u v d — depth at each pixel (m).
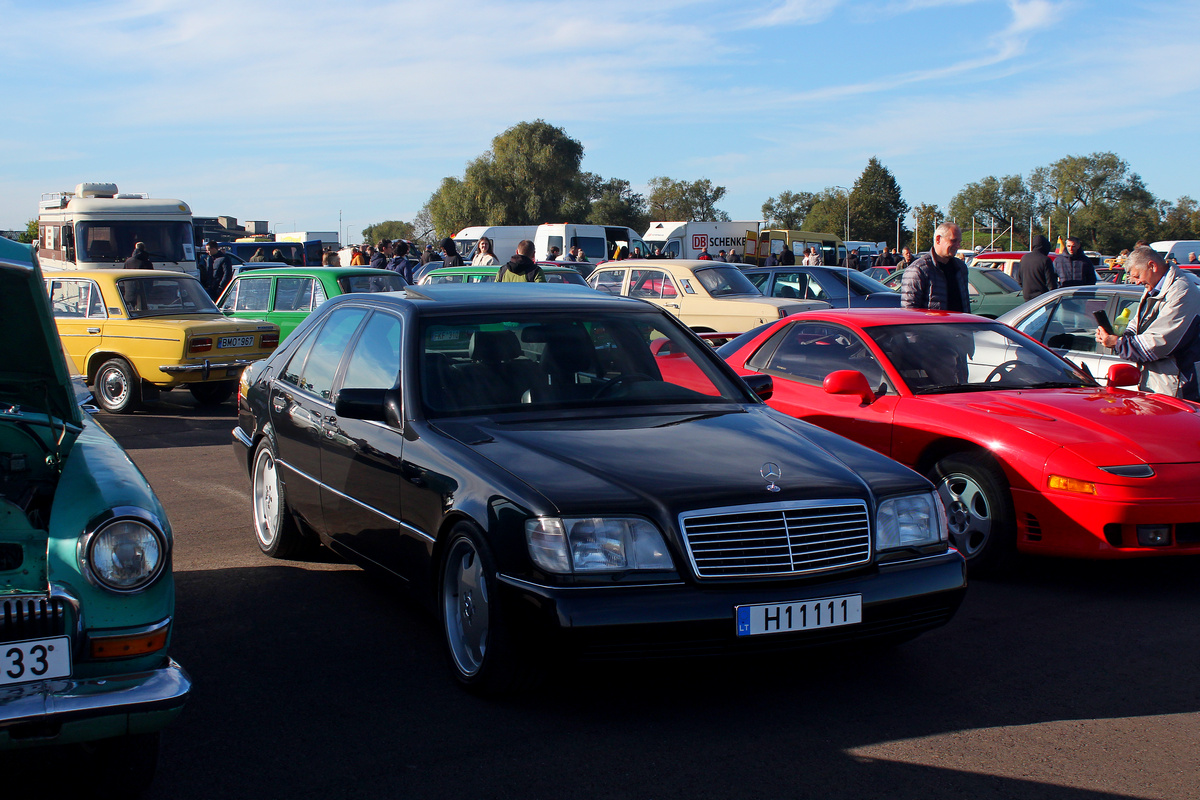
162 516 3.04
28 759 3.33
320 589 5.22
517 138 76.38
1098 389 6.09
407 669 4.13
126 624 2.89
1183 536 5.02
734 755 3.37
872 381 6.21
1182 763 3.30
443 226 77.75
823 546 3.63
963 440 5.46
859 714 3.70
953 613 3.89
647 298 16.23
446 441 4.08
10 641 2.75
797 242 38.97
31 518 3.20
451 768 3.27
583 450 3.89
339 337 5.27
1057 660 4.25
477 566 3.81
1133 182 127.00
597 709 3.74
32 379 3.53
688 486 3.60
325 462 4.97
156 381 11.65
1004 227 133.38
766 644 3.50
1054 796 3.09
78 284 12.29
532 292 5.13
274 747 3.43
